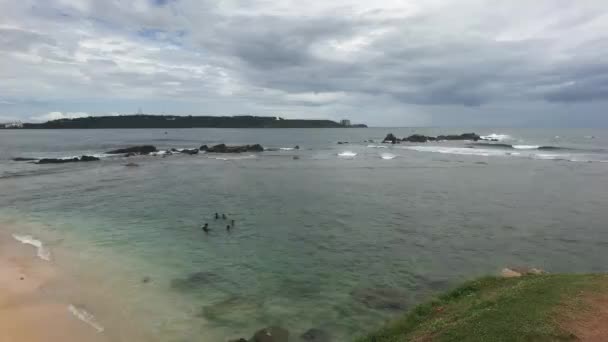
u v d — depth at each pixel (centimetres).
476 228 2389
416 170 5231
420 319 1161
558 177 4403
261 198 3338
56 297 1407
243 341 1100
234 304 1389
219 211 2847
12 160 6256
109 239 2142
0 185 3956
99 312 1304
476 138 12231
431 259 1861
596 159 6081
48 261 1778
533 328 859
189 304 1381
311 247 2038
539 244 2083
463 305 1162
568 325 865
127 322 1241
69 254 1883
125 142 11244
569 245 2062
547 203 3086
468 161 6209
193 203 3123
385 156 7275
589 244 2077
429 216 2694
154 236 2211
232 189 3775
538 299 1029
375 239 2177
